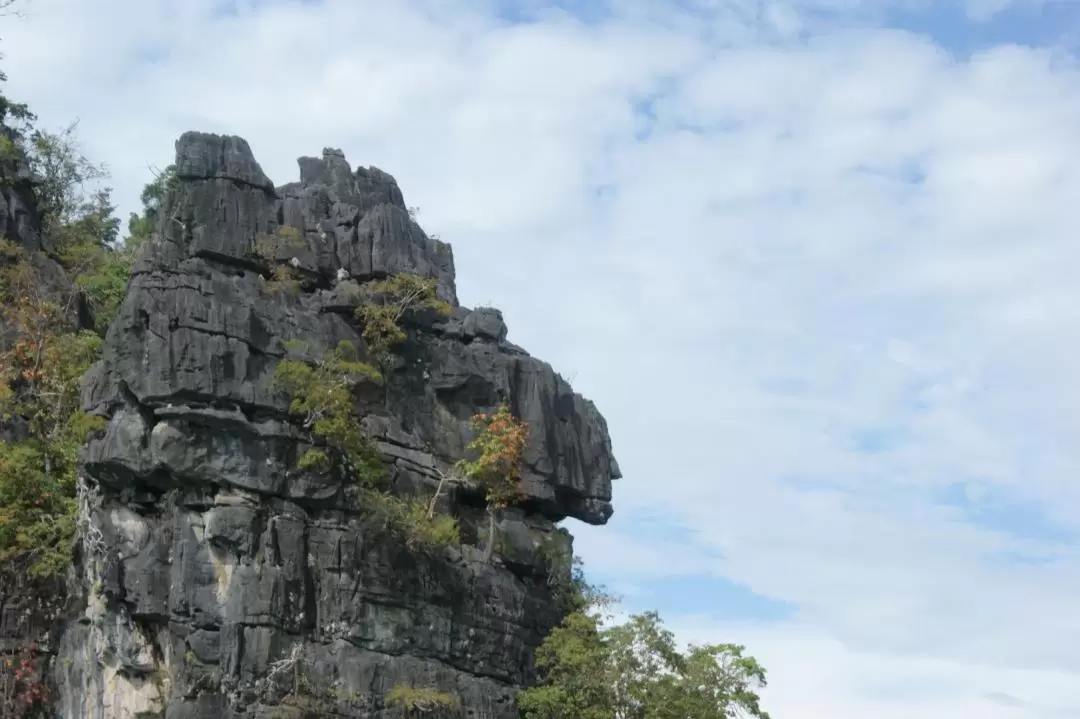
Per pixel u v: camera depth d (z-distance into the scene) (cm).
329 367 7856
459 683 7738
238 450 7381
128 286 7688
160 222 8125
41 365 8681
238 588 7181
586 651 8000
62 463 8138
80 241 10981
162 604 7238
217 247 8031
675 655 8038
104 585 7238
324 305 8244
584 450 9325
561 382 9300
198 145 8181
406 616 7662
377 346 8300
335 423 7562
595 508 9325
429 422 8481
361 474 7731
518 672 8156
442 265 9100
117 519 7412
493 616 8094
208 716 6969
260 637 7106
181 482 7338
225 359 7481
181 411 7281
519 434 8388
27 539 7619
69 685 7475
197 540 7294
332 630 7381
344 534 7538
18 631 7538
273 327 7831
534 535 8762
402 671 7494
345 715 7206
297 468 7500
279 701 7062
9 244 9444
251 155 8394
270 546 7294
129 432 7362
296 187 8731
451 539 7862
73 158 11644
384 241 8638
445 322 8750
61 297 9488
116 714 7219
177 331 7419
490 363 8788
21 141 11025
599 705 7850
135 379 7381
